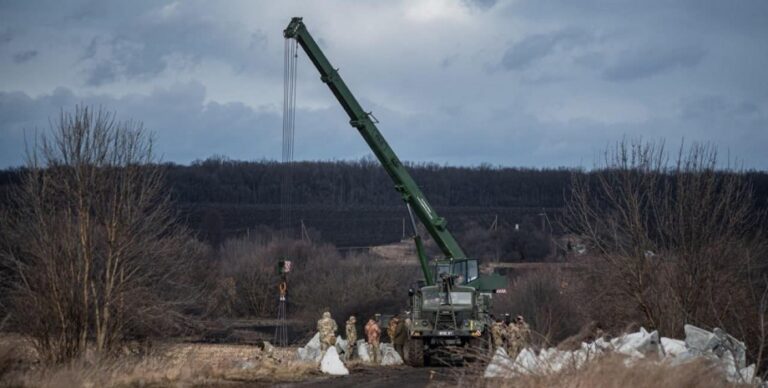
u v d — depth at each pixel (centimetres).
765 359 5391
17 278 6312
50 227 6362
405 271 18938
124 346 6838
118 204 6762
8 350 5072
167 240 7156
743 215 7438
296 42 9850
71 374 5134
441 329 8594
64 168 6594
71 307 6247
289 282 18712
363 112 10000
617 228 8050
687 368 4266
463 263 9912
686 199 7412
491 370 5094
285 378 6338
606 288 8019
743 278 6981
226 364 6544
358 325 16488
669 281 7275
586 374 4247
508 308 13800
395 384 6034
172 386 5309
